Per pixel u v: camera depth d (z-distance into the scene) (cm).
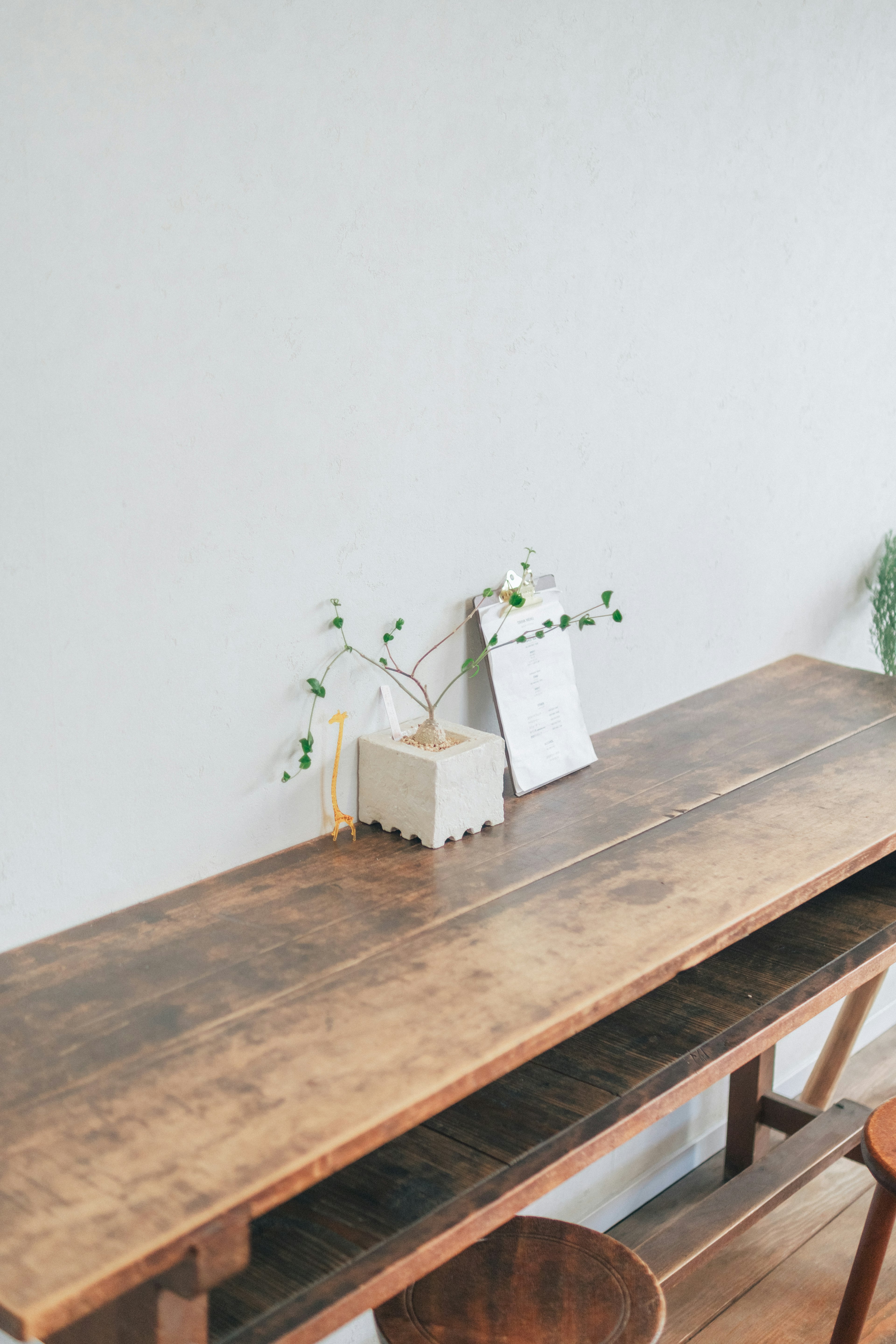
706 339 247
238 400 169
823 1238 261
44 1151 120
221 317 165
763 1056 265
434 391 196
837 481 295
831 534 298
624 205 221
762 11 238
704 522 259
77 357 151
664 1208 274
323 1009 145
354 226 178
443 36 184
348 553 190
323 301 177
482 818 197
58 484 152
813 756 232
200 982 151
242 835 184
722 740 241
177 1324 115
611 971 154
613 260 222
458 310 197
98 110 147
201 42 155
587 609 237
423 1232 143
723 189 241
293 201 170
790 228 260
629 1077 174
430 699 209
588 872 183
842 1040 273
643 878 181
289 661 185
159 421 161
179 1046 138
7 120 139
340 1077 132
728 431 259
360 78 174
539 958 157
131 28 148
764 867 185
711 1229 206
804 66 252
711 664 272
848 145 269
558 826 200
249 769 183
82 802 164
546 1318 155
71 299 149
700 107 231
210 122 158
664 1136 277
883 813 205
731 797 212
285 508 179
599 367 225
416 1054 136
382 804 195
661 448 244
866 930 217
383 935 163
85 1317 124
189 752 175
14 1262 105
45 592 154
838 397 288
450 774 189
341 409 183
